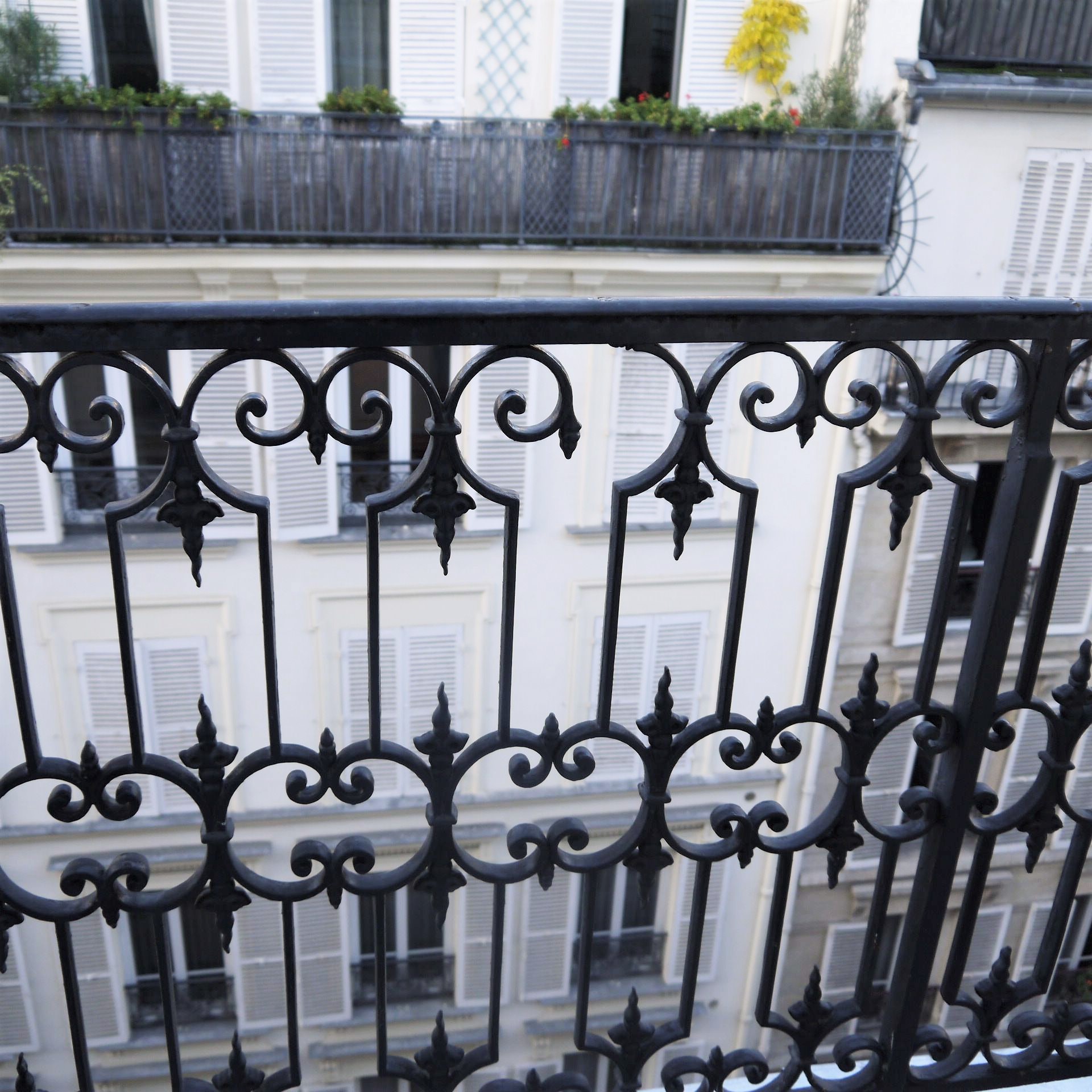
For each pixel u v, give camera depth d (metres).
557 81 11.01
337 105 10.55
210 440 11.09
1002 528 1.99
